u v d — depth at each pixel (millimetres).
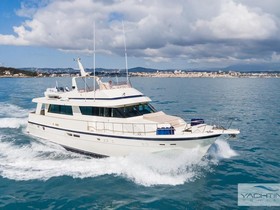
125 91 17375
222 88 84500
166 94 60719
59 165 15688
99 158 16625
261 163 16125
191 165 15125
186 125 16188
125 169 14867
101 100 16438
